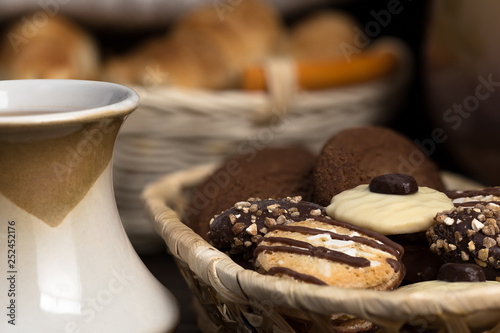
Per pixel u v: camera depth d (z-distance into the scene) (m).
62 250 0.46
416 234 0.50
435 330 0.46
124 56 0.83
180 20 0.89
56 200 0.45
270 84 0.69
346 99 0.73
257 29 0.82
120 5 0.89
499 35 0.61
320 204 0.54
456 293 0.43
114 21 0.90
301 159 0.58
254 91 0.70
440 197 0.51
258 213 0.50
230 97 0.68
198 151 0.69
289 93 0.70
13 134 0.43
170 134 0.68
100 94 0.49
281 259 0.46
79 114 0.44
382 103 0.76
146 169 0.68
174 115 0.67
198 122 0.68
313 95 0.72
